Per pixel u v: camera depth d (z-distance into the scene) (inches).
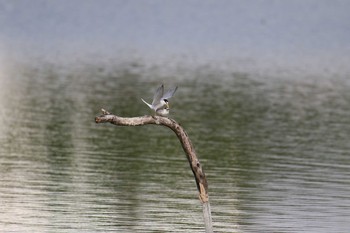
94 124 1642.5
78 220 1010.1
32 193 1115.9
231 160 1354.6
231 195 1137.4
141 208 1064.8
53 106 1850.4
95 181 1192.2
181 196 1125.7
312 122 1749.5
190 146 853.2
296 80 2544.3
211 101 1993.1
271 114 1835.6
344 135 1609.3
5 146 1407.5
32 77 2397.9
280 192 1154.7
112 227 989.2
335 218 1045.2
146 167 1293.1
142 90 2193.7
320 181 1222.9
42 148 1401.3
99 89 2176.4
